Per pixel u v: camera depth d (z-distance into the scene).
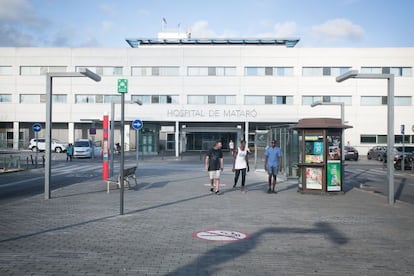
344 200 13.06
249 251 6.72
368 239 7.68
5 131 54.16
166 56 50.69
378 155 40.94
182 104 50.34
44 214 9.95
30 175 21.77
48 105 12.80
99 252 6.53
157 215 9.91
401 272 5.74
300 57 50.03
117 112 50.97
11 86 52.06
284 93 50.03
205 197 13.34
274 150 14.73
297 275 5.54
